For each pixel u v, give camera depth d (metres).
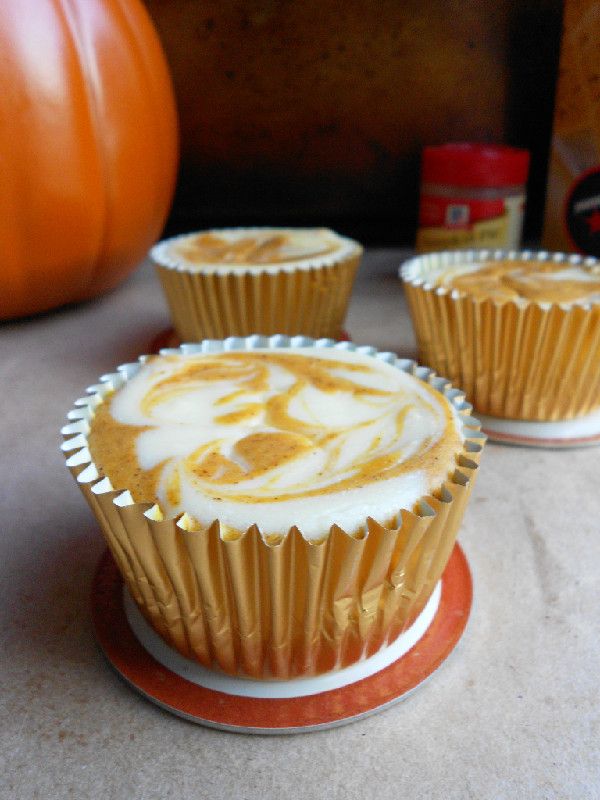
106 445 0.11
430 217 0.28
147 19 0.25
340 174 0.32
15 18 0.20
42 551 0.14
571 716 0.11
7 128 0.20
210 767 0.10
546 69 0.31
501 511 0.15
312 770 0.10
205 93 0.30
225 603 0.10
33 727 0.10
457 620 0.12
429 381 0.13
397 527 0.09
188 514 0.09
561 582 0.13
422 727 0.10
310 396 0.12
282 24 0.29
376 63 0.30
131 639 0.12
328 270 0.20
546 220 0.29
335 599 0.10
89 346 0.23
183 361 0.14
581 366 0.16
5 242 0.21
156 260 0.21
